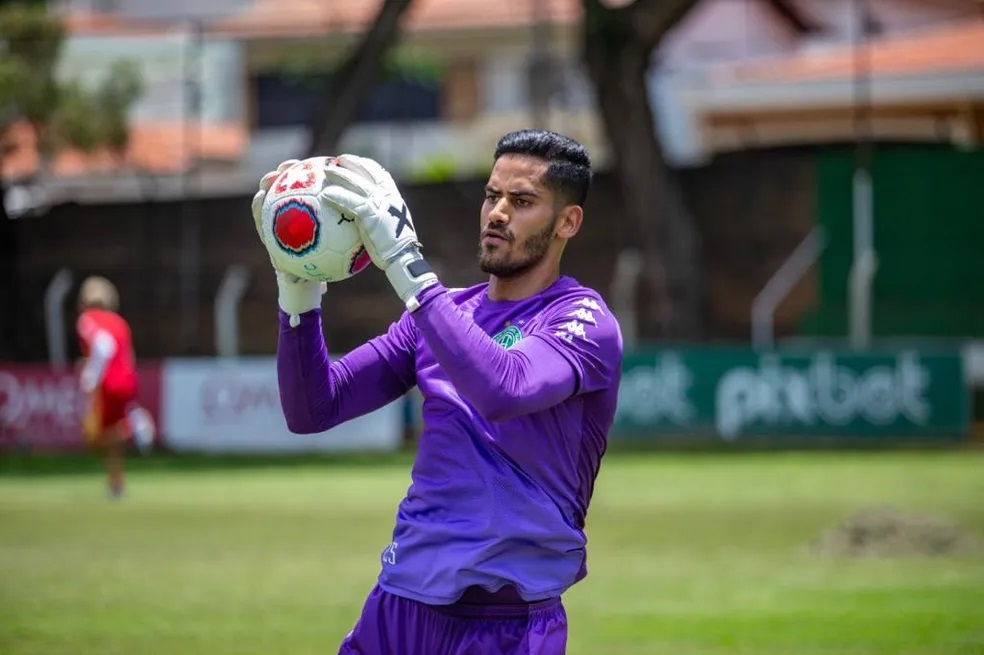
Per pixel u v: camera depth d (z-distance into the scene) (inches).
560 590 392.8
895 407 2281.0
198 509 1539.1
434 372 399.5
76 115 3051.2
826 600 937.5
